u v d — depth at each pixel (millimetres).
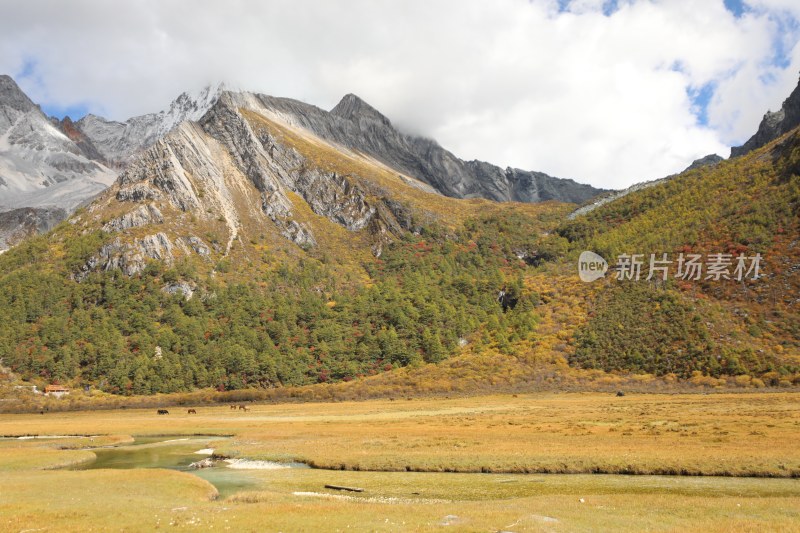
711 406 90625
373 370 161000
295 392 147000
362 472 50750
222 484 46094
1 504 36062
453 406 112438
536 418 82500
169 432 85000
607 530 28219
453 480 45844
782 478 42969
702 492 38781
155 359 165375
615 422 73625
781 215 180625
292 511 33188
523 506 34000
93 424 98062
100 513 33344
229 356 163500
